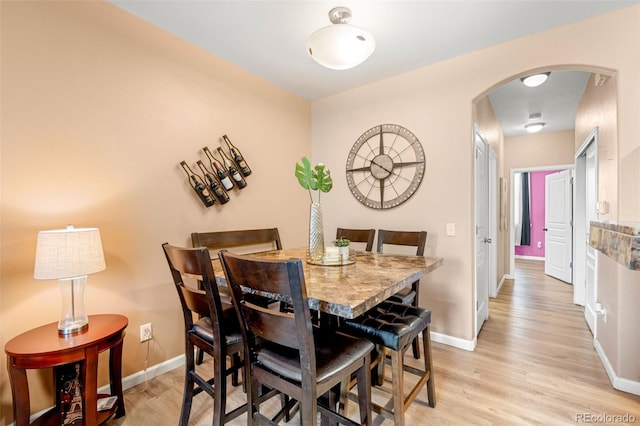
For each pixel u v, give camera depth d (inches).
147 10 79.7
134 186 81.8
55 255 57.3
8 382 62.1
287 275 39.8
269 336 45.4
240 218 110.7
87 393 57.7
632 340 76.9
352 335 62.1
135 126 82.1
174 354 90.7
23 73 64.0
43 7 66.7
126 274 80.0
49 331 62.4
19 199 63.5
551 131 202.7
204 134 99.0
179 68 92.3
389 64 108.6
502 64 95.0
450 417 68.4
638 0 74.7
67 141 70.0
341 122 134.0
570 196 196.9
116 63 78.3
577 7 77.7
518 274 226.7
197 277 77.9
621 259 36.6
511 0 75.1
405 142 115.3
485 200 132.6
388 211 120.6
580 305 151.0
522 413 69.7
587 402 73.5
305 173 77.4
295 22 84.6
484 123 132.4
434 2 76.0
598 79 93.4
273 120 124.7
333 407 60.0
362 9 78.5
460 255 104.1
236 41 94.1
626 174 77.1
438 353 100.0
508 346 105.0
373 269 66.9
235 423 68.6
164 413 70.7
